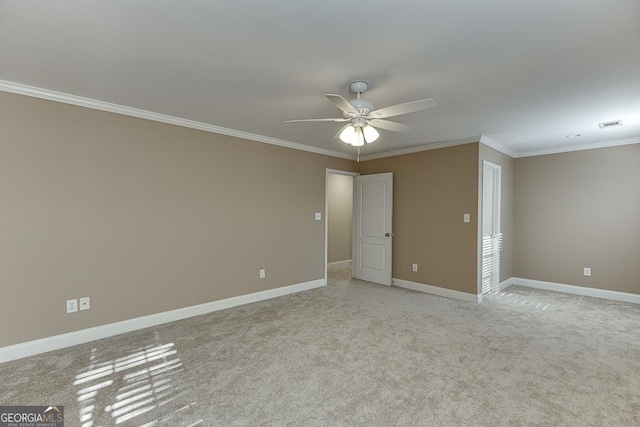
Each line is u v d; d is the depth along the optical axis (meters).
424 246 4.82
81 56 2.14
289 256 4.72
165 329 3.26
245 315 3.71
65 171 2.85
